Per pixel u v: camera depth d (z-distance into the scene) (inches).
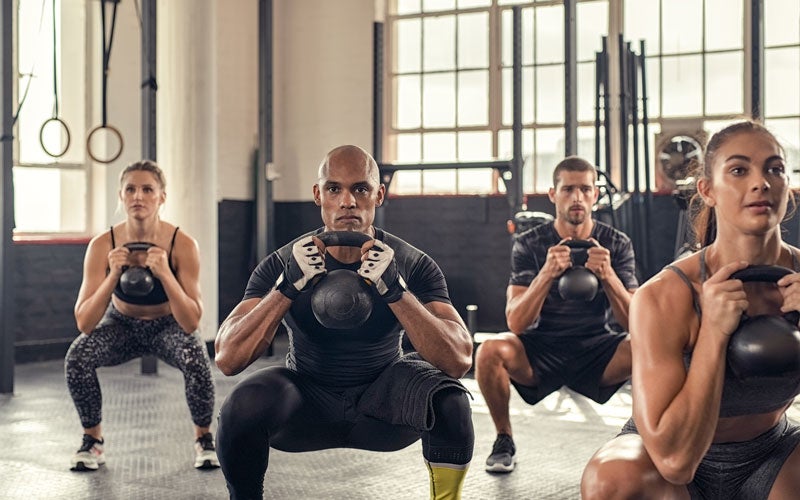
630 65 253.9
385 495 118.7
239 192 319.9
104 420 171.5
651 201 273.0
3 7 203.6
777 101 274.1
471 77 314.5
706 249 67.9
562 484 124.1
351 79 327.0
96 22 279.7
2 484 124.8
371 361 89.1
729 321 61.1
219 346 84.7
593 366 131.3
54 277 269.0
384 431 88.6
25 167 267.6
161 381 221.3
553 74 300.8
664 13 286.8
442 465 82.9
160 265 128.8
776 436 71.2
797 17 271.1
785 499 68.5
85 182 279.4
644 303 66.2
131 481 126.3
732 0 278.8
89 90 279.9
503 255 303.9
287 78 336.8
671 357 64.7
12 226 207.2
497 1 309.4
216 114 286.5
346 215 85.0
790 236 233.0
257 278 90.0
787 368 61.6
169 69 253.4
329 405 88.4
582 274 127.7
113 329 134.5
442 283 90.6
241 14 320.5
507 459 130.5
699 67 283.0
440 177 318.3
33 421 173.8
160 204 135.4
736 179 63.4
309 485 123.7
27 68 267.6
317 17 331.9
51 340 268.1
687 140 277.6
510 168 240.4
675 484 67.9
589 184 135.8
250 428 81.5
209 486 123.6
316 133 332.2
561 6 299.1
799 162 263.7
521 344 132.6
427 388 82.1
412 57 322.7
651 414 63.2
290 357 92.3
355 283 79.2
